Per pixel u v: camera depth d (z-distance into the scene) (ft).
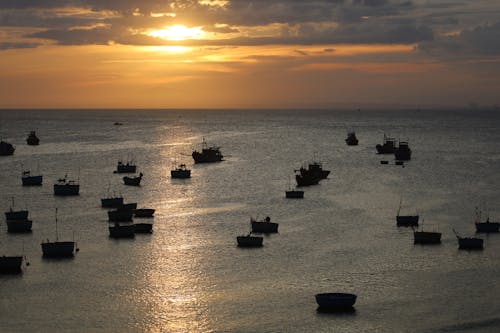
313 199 482.28
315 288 274.77
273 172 646.33
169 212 428.15
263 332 231.30
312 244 344.69
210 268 301.84
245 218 410.52
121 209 409.49
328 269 300.40
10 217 395.75
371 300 261.24
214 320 241.76
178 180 583.17
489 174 631.56
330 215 420.77
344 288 274.77
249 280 285.02
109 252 327.47
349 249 334.85
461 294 268.62
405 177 610.65
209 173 635.25
